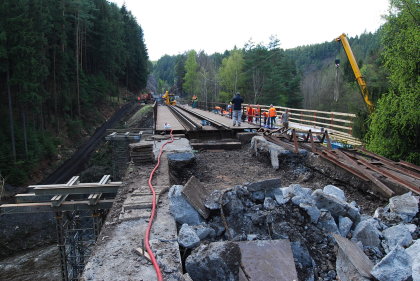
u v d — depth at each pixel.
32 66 26.53
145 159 7.84
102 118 48.16
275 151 8.84
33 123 30.36
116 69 59.34
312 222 4.68
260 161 9.73
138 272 3.29
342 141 15.59
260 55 51.06
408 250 4.05
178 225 4.64
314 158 8.50
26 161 26.19
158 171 7.19
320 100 53.72
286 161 8.85
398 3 12.00
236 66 56.38
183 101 60.78
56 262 16.27
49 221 19.73
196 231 4.33
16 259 16.58
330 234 4.54
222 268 3.46
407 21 11.91
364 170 6.82
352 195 6.87
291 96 53.88
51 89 36.09
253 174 8.45
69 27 42.28
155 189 5.89
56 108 34.97
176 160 8.60
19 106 28.66
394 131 12.15
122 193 5.83
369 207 6.18
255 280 3.45
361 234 4.56
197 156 10.34
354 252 3.97
